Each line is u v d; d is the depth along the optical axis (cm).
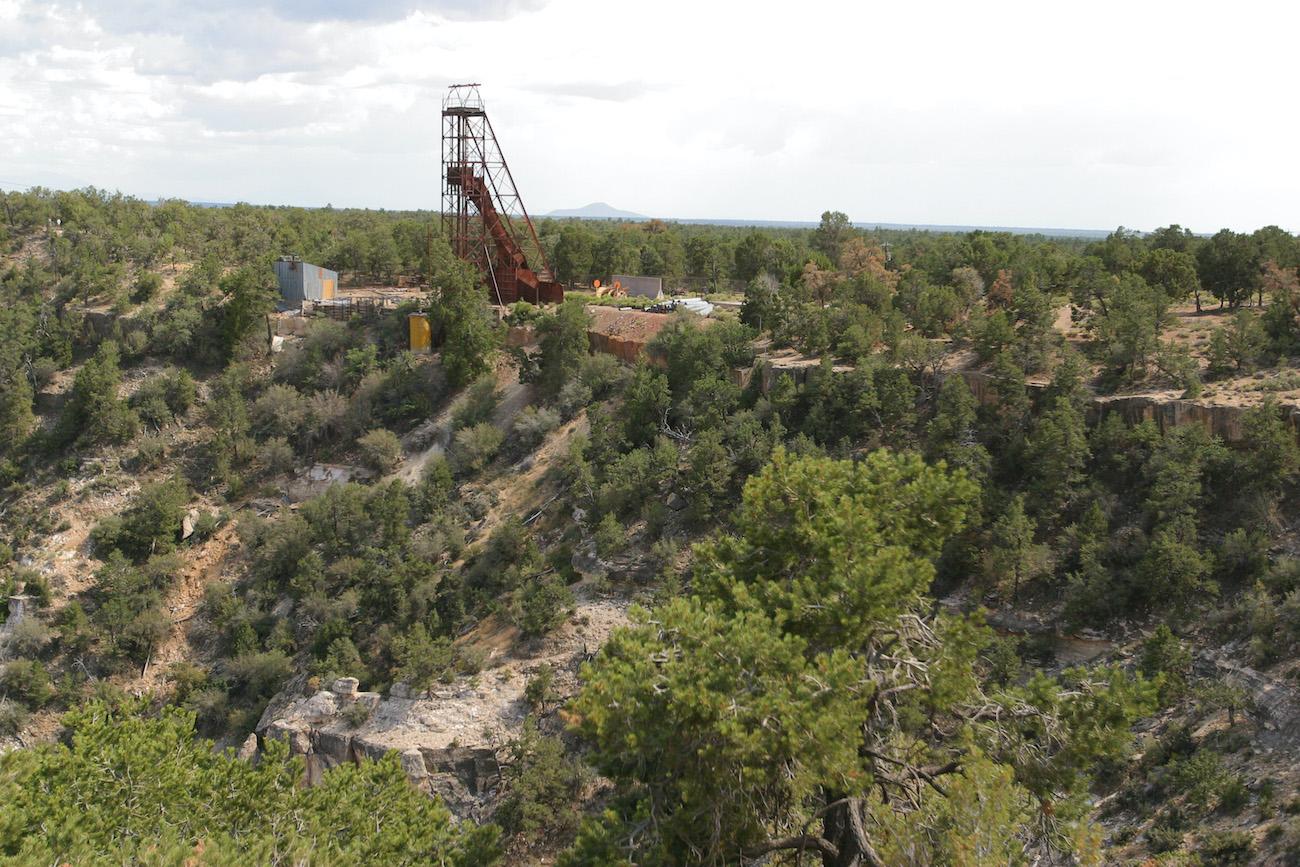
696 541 5619
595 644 5216
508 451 7294
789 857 2452
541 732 4881
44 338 8600
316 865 2373
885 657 2438
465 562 6203
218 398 8244
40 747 2753
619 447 6575
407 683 5247
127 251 10100
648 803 2258
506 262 9638
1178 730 3959
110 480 7550
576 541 5997
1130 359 5628
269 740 3072
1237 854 3303
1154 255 7462
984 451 5294
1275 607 4181
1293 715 3750
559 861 2256
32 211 10700
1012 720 2464
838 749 2016
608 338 7975
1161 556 4444
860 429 5831
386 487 6900
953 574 5022
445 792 4791
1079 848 2259
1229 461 4756
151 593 6612
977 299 7531
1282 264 7250
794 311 7212
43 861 2056
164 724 2934
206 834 2448
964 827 2044
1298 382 5166
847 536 2497
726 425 6197
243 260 10762
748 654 2145
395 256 11631
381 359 8369
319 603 6050
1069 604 4609
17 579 6756
